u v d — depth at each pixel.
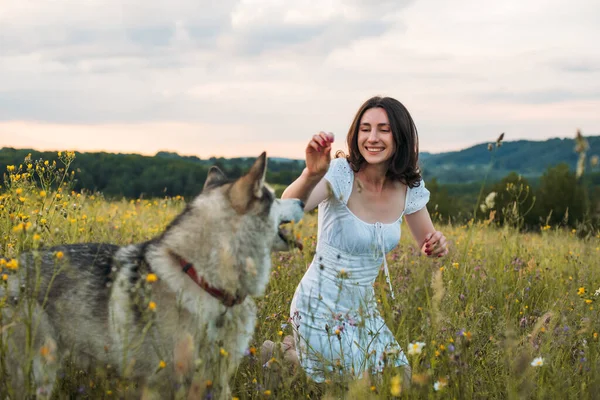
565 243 9.16
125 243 6.36
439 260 6.54
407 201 4.70
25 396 2.82
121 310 3.29
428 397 3.11
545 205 33.03
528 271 6.49
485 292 5.64
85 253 3.54
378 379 3.42
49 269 3.37
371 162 4.42
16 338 3.18
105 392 3.14
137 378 3.42
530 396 3.26
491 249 8.38
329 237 4.46
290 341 4.52
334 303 4.36
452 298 4.63
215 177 3.96
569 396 3.35
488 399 3.46
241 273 3.45
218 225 3.36
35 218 4.71
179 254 3.33
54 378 3.29
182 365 3.26
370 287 4.39
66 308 3.33
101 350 3.38
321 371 3.99
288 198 3.96
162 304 3.29
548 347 3.60
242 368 3.98
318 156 3.94
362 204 4.55
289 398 3.41
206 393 3.07
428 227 4.99
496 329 4.32
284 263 6.50
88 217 6.61
